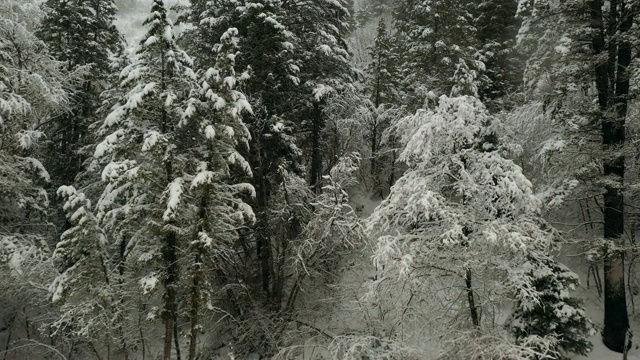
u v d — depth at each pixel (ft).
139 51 38.47
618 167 39.96
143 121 39.78
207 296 39.17
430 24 75.77
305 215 54.34
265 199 50.96
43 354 50.44
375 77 84.12
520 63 72.33
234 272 53.36
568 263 48.98
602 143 41.81
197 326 38.91
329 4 65.57
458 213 32.65
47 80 54.75
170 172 39.19
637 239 47.14
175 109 38.73
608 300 38.45
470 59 61.00
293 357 44.91
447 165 33.55
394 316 41.88
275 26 51.19
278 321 47.98
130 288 46.16
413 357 35.19
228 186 41.04
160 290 45.16
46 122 61.26
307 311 50.01
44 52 55.26
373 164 81.51
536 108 50.26
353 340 38.42
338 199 49.52
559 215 51.29
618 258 36.76
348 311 47.29
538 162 50.80
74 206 41.52
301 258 46.52
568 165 44.50
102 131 51.29
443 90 62.08
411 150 33.94
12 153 50.62
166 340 39.06
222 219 41.55
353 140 74.79
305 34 63.05
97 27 72.54
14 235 48.03
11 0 50.47
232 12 55.16
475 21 75.72
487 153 33.58
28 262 44.34
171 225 37.63
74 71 59.52
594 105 41.24
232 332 50.98
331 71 65.21
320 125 67.51
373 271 52.01
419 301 37.63
